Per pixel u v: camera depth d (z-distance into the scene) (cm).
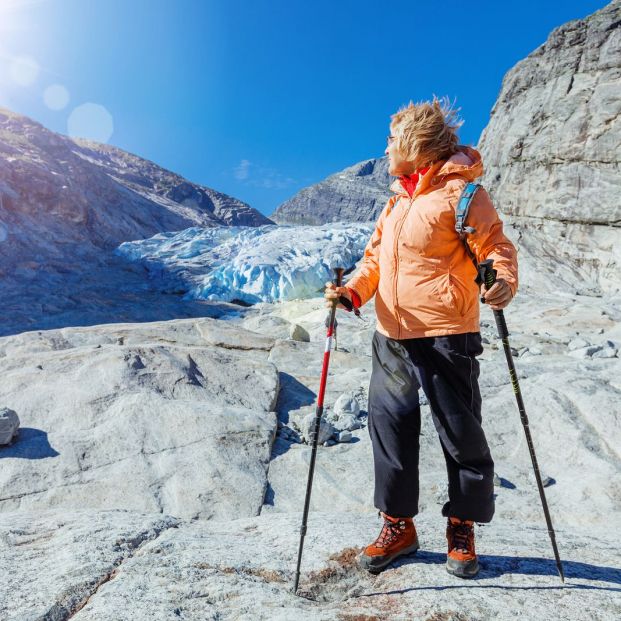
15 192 2595
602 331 1214
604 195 2064
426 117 256
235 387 656
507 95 2614
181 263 2441
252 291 2017
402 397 265
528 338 1093
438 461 541
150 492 465
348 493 494
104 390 595
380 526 339
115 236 2897
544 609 235
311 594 260
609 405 590
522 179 2358
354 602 249
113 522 332
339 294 271
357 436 587
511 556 290
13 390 593
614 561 290
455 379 255
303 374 779
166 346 707
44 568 266
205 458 506
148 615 223
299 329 1093
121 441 520
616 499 460
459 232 246
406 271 258
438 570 270
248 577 266
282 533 326
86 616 222
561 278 2020
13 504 446
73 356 661
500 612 233
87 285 2072
